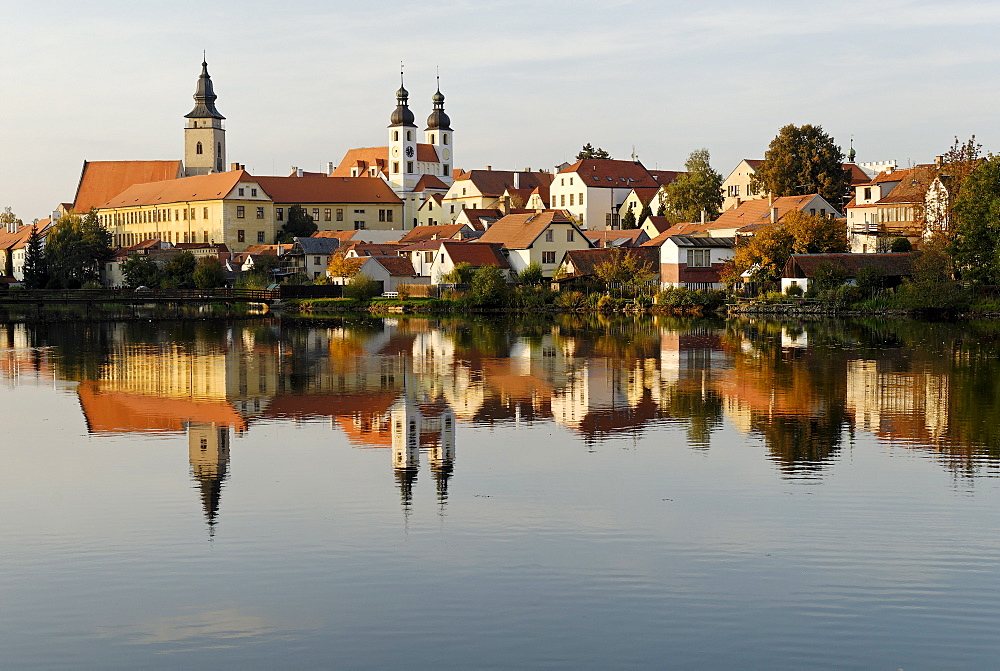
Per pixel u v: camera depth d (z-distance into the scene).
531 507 35.81
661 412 54.62
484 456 43.81
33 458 44.03
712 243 155.25
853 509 35.22
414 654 24.97
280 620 26.78
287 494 37.78
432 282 178.12
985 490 37.47
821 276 136.88
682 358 80.69
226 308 166.50
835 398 58.38
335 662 24.64
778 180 192.50
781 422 51.12
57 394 63.12
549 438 47.72
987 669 24.05
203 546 32.03
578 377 69.50
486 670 24.23
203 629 26.31
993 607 27.08
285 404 58.88
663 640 25.50
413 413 55.28
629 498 36.81
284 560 30.77
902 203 160.38
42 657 25.00
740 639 25.53
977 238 126.38
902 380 65.50
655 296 145.75
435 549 31.55
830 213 173.50
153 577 29.59
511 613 27.05
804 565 29.97
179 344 99.25
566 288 158.38
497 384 66.56
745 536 32.47
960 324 113.38
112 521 34.62
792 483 38.69
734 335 101.81
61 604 27.86
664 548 31.47
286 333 112.75
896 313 126.81
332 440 47.84
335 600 27.95
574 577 29.25
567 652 25.00
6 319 134.38
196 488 38.75
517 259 175.50
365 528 33.62
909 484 38.44
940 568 29.66
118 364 80.62
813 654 24.80
